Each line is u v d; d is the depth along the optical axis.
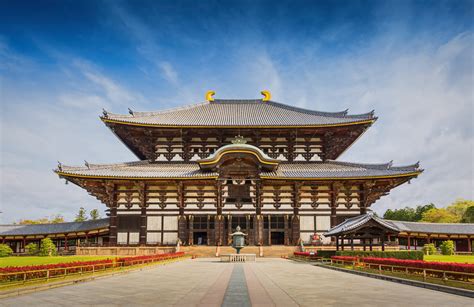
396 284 22.75
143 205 62.06
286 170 64.69
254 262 45.56
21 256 62.06
